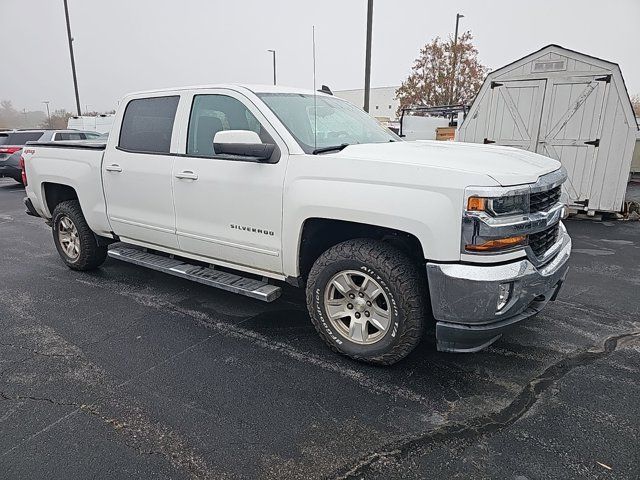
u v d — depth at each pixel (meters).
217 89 3.67
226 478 2.14
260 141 3.22
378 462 2.24
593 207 8.42
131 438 2.41
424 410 2.65
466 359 3.22
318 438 2.42
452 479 2.13
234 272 3.97
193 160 3.71
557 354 3.29
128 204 4.31
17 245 6.61
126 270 5.29
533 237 2.80
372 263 2.91
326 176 2.98
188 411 2.65
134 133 4.21
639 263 5.55
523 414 2.60
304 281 3.40
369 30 10.79
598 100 8.07
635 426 2.49
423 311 2.88
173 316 3.99
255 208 3.36
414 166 2.68
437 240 2.61
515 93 8.74
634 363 3.16
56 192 5.32
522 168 2.82
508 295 2.66
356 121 4.04
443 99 23.61
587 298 4.36
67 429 2.48
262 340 3.54
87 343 3.49
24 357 3.27
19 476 2.15
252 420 2.57
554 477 2.14
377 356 3.04
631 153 7.99
